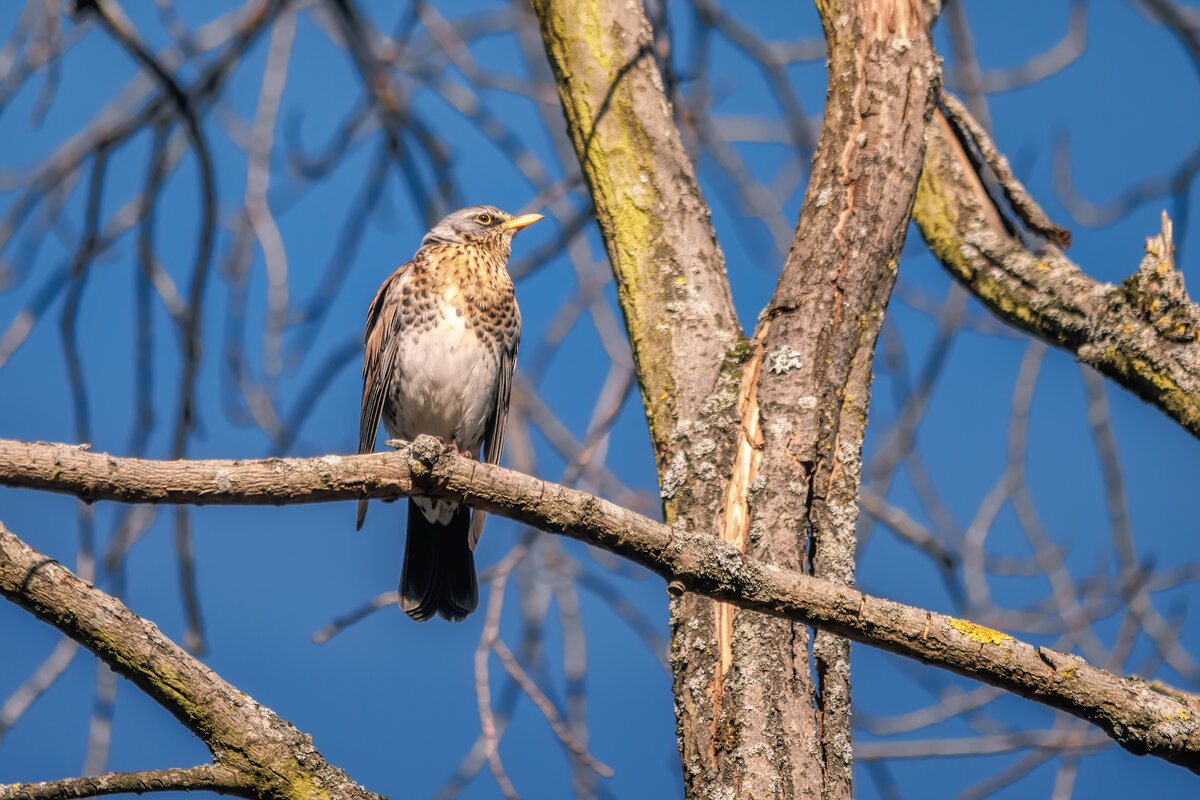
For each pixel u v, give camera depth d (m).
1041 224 8.42
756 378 6.59
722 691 5.76
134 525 8.27
